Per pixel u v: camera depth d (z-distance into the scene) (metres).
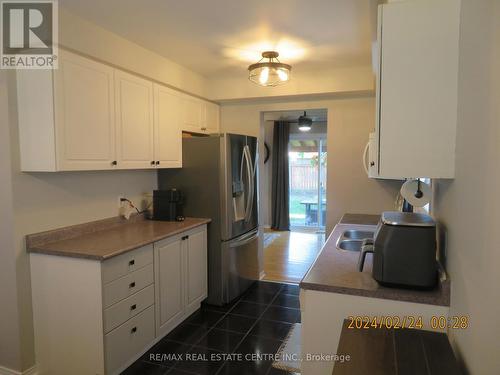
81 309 2.19
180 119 3.46
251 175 3.83
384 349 1.33
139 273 2.48
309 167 7.45
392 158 1.51
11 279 2.22
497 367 0.92
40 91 2.15
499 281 0.91
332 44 2.81
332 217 3.89
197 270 3.26
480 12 1.11
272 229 7.42
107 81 2.56
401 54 1.48
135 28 2.50
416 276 1.60
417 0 1.46
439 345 1.36
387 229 1.64
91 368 2.20
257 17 2.32
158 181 3.62
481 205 1.07
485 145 1.04
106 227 2.95
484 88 1.06
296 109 4.00
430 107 1.46
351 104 3.78
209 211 3.45
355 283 1.69
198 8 2.19
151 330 2.63
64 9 2.19
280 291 3.85
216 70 3.58
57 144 2.15
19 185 2.23
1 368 2.30
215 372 2.37
